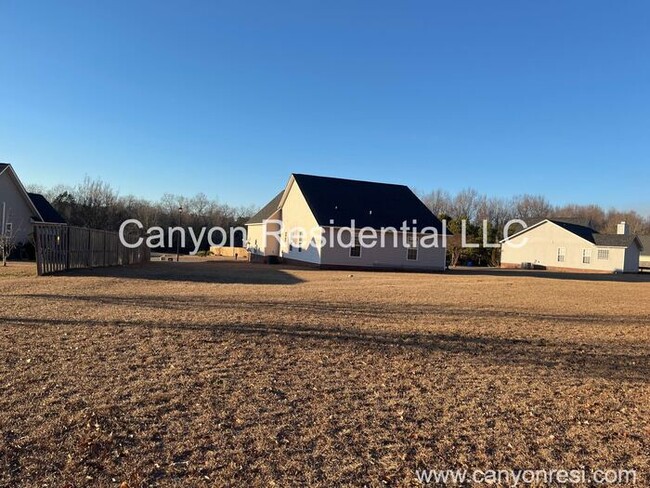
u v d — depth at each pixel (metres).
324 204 29.75
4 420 3.94
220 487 3.07
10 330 7.24
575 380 5.82
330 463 3.46
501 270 37.50
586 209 88.56
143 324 7.95
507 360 6.65
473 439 3.98
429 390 5.21
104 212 51.56
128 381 5.05
